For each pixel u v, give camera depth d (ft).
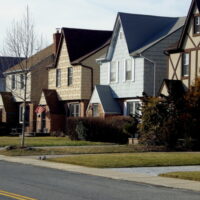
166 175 162.30
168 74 323.78
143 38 358.02
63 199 112.27
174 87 306.35
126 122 311.47
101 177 160.76
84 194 121.19
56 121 411.54
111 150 254.68
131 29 357.41
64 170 179.22
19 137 377.71
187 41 310.45
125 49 353.31
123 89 355.36
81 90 390.63
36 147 276.41
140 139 276.21
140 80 338.95
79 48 409.49
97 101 364.58
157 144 270.87
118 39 361.71
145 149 259.80
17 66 456.86
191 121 271.49
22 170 176.96
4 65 495.82
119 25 360.89
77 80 395.14
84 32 419.33
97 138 327.67
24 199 110.93
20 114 469.98
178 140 273.33
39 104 425.28
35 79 443.73
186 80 308.60
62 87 414.00
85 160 205.05
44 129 417.08
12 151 245.45
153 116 270.26
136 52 339.77
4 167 187.42
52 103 414.62
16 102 476.54
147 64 337.31
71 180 150.30
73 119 336.90
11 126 460.55
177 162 200.95
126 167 188.96
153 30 364.58
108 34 428.56
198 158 214.28
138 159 209.15
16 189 127.03
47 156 229.25
